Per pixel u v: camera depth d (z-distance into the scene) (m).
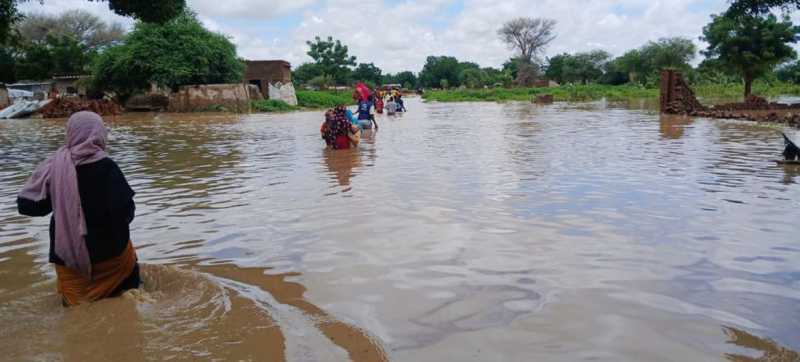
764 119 20.94
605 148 12.59
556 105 42.06
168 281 4.41
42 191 3.97
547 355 3.11
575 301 3.87
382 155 11.88
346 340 3.34
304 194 7.80
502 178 8.73
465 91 71.56
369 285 4.26
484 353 3.14
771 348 3.16
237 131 20.17
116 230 4.03
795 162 9.84
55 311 3.88
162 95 38.25
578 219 6.10
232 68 40.66
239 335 3.43
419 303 3.89
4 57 54.84
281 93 44.66
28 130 22.56
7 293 4.27
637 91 63.53
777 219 6.02
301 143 15.12
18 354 3.23
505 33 98.44
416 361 3.07
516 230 5.70
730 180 8.37
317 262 4.84
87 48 70.44
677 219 6.05
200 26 40.22
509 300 3.91
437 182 8.47
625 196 7.27
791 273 4.37
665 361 3.03
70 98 40.12
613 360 3.04
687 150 12.11
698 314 3.63
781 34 33.81
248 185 8.65
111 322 3.64
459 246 5.20
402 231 5.75
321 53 80.62
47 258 5.18
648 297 3.92
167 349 3.26
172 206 7.26
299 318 3.67
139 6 19.95
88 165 3.98
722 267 4.53
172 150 14.13
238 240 5.58
